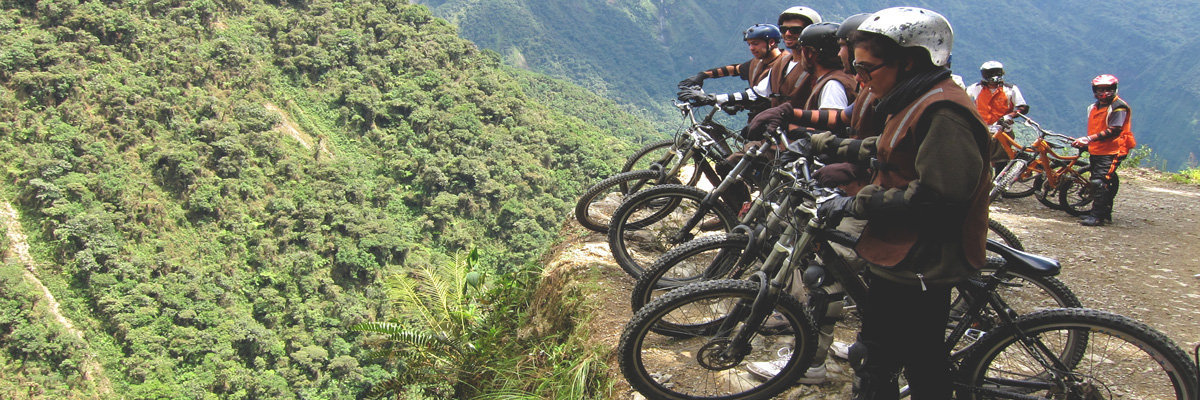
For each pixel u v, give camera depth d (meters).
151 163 84.94
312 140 102.56
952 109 1.89
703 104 4.23
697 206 4.15
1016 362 2.57
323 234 84.25
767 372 2.81
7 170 79.50
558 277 4.36
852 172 2.96
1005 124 6.02
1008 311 2.39
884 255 2.12
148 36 100.75
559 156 114.25
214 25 111.00
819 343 2.83
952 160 1.85
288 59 112.62
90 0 100.00
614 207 5.17
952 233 2.02
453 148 106.75
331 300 77.19
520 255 89.06
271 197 87.38
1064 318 2.27
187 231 80.50
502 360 3.98
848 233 2.48
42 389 60.50
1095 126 6.60
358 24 125.94
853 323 3.49
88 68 92.25
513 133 112.56
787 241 2.60
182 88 97.81
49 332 65.75
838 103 3.17
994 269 2.52
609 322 3.62
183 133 89.81
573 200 108.69
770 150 3.61
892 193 2.00
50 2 95.75
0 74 86.81
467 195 94.12
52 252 73.50
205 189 83.75
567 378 3.32
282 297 76.75
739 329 2.66
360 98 109.12
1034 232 6.10
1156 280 4.67
